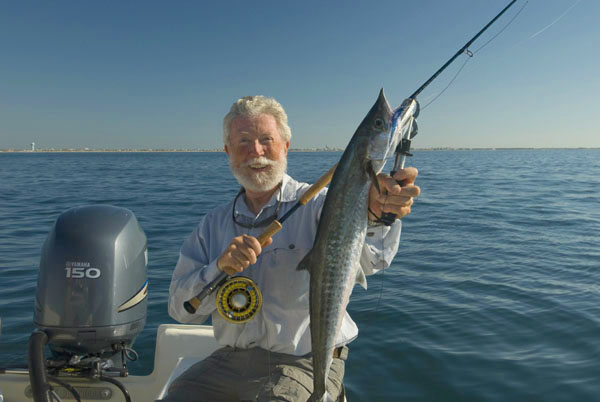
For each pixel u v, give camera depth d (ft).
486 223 40.93
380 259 7.64
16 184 86.12
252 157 8.31
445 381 13.56
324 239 6.66
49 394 7.93
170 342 10.39
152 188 78.48
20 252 29.45
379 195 6.56
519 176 110.42
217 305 7.96
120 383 9.38
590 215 45.52
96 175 119.14
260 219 8.66
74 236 9.87
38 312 9.72
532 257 27.91
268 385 7.50
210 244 8.92
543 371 13.91
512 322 17.62
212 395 8.13
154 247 30.96
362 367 14.49
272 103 8.57
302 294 8.14
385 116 6.53
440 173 123.44
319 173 114.93
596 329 16.58
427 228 38.60
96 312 9.63
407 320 18.10
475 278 23.63
